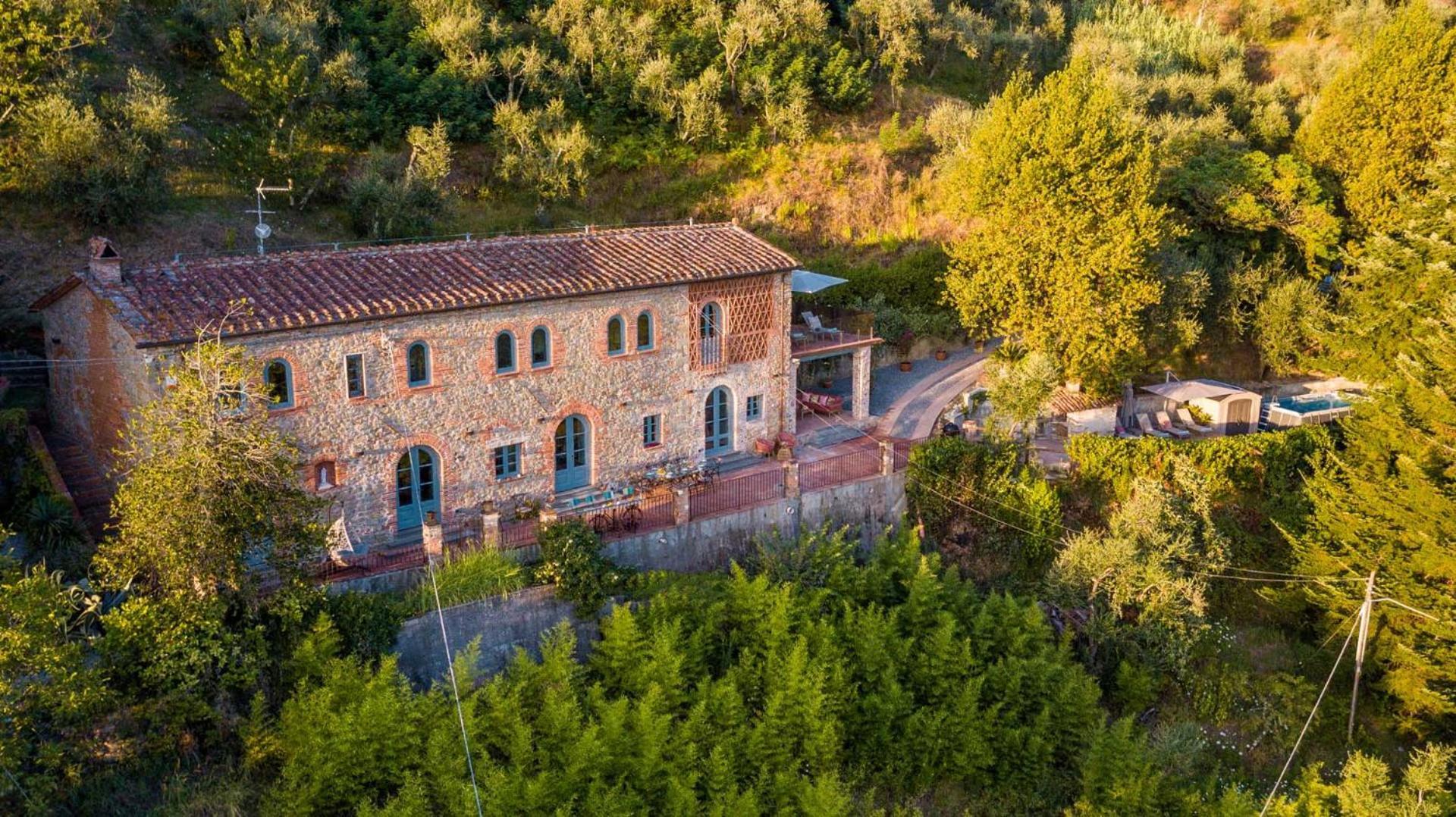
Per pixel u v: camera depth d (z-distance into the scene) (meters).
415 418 28.16
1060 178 41.47
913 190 54.16
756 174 52.50
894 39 59.34
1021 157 42.56
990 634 29.77
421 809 20.66
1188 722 29.33
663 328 32.97
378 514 27.95
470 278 29.20
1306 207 49.09
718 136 52.59
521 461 30.62
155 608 21.42
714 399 35.44
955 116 55.84
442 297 27.88
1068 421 41.19
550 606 26.70
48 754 19.38
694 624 27.23
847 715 26.62
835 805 23.06
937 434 39.62
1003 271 42.28
